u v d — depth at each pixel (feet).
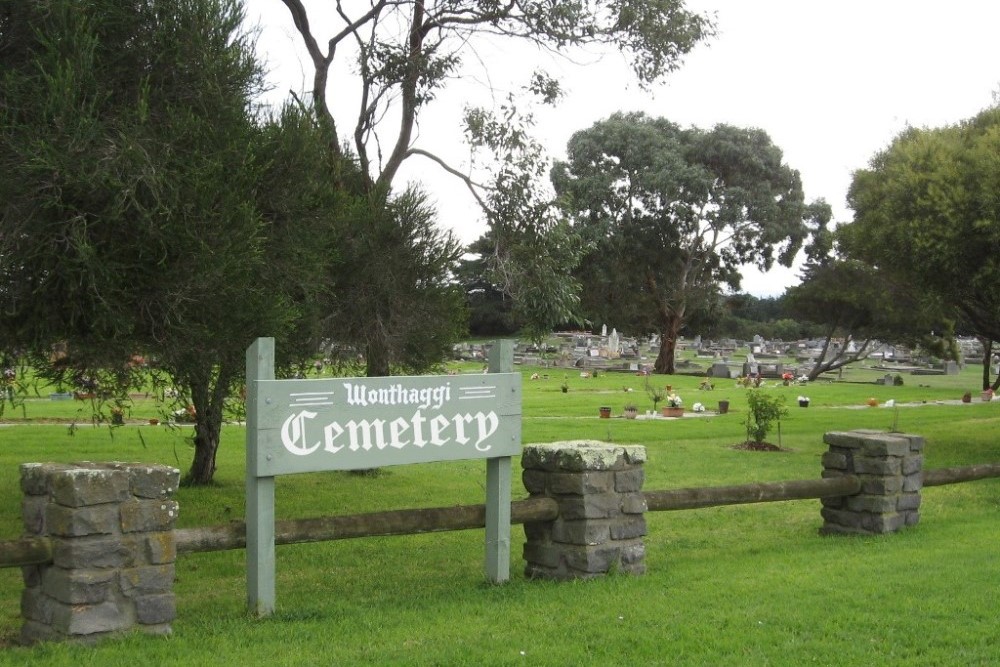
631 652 16.12
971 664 15.65
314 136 31.94
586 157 162.50
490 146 41.06
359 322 39.86
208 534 17.89
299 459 18.16
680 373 178.50
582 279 162.61
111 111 24.48
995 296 51.75
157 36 24.80
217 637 16.78
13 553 15.37
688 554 26.37
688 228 165.68
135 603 16.21
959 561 23.80
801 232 163.63
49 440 55.06
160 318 24.09
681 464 51.19
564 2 40.42
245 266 24.76
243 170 25.17
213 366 31.37
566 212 41.42
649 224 161.27
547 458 21.88
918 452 29.35
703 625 17.70
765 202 160.97
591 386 129.08
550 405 96.48
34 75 23.21
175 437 58.85
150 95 25.14
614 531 21.84
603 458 21.58
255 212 27.27
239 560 27.09
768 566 23.61
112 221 22.31
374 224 39.11
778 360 225.56
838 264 160.45
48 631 15.98
